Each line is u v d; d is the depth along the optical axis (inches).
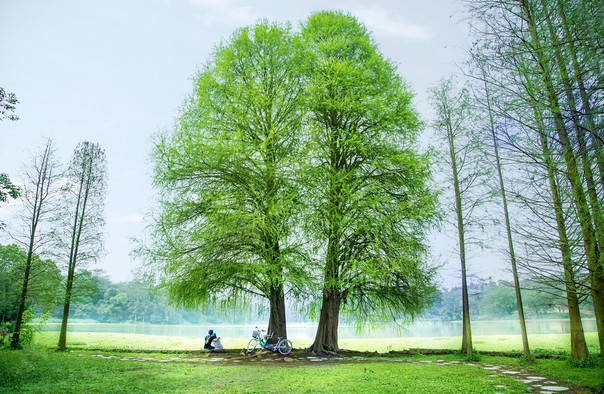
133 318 3427.7
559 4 318.3
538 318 2282.2
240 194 638.5
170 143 666.2
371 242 642.2
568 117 305.4
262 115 703.7
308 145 664.4
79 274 844.6
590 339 852.6
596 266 325.4
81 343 953.5
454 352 692.7
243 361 595.5
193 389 364.8
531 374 450.9
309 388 361.1
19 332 791.7
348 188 644.7
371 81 713.0
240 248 647.1
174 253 647.8
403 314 714.2
